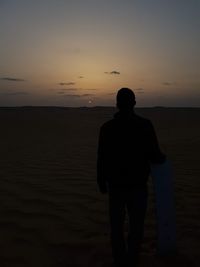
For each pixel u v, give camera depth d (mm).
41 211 6926
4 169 10961
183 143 17328
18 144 19312
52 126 35406
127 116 4609
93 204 7340
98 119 46281
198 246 5371
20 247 5441
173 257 5020
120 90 4637
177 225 6215
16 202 7457
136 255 4578
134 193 4547
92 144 18484
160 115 52656
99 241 5605
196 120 44781
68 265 4902
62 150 15805
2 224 6312
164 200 5031
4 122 38156
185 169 10805
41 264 4930
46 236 5809
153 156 4594
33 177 9711
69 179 9430
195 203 7387
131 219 4613
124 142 4527
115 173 4547
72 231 6012
